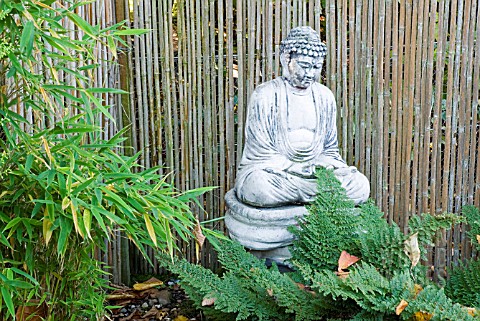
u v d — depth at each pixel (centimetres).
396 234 255
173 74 328
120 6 322
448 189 330
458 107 323
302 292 247
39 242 217
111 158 222
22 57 204
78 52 276
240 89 327
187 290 262
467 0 312
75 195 191
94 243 230
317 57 289
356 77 325
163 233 208
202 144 335
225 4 334
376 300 232
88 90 207
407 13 316
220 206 340
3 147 207
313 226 267
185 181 338
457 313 222
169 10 322
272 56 327
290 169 291
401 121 326
